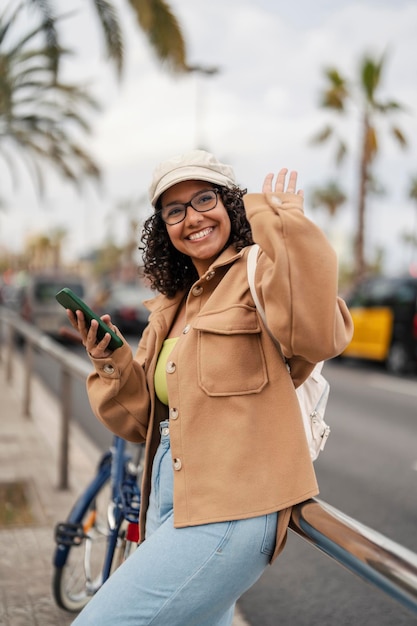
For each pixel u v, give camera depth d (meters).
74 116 14.35
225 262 1.73
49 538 3.82
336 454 6.27
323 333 1.48
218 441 1.59
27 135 13.86
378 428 7.49
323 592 3.38
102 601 1.56
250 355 1.62
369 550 1.27
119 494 2.57
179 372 1.66
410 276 12.61
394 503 4.78
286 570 3.65
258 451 1.57
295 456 1.57
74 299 1.79
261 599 3.30
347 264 47.31
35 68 12.65
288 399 1.60
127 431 1.95
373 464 5.91
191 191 1.84
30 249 89.94
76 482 4.89
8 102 11.77
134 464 2.80
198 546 1.55
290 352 1.53
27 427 6.84
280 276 1.47
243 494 1.55
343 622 3.06
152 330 1.94
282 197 1.57
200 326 1.65
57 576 2.94
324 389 1.77
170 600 1.53
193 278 1.99
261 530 1.55
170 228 1.87
